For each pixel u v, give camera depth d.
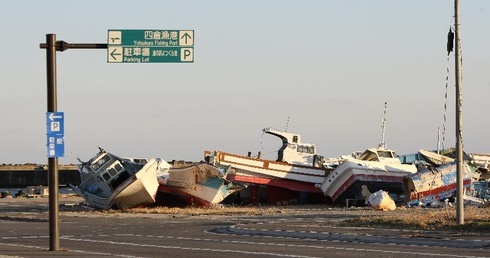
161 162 72.88
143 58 27.70
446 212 47.78
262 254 26.77
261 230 37.56
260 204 78.62
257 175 77.19
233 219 51.00
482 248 28.73
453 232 34.31
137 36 27.66
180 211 62.75
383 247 29.45
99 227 43.91
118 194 64.31
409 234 33.66
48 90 26.11
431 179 71.31
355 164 73.56
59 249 27.67
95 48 27.20
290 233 36.03
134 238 35.16
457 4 36.06
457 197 36.44
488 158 91.19
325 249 28.67
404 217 42.06
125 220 51.38
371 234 34.00
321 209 65.94
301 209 66.75
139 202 66.25
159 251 28.16
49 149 26.48
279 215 55.50
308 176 78.88
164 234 37.72
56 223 27.47
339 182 74.44
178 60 27.92
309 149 85.69
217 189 68.38
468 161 83.81
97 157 69.38
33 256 25.47
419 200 71.00
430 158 77.44
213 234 37.53
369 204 68.06
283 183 78.06
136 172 67.06
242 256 26.09
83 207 71.56
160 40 27.83
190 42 27.97
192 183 68.19
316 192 78.88
